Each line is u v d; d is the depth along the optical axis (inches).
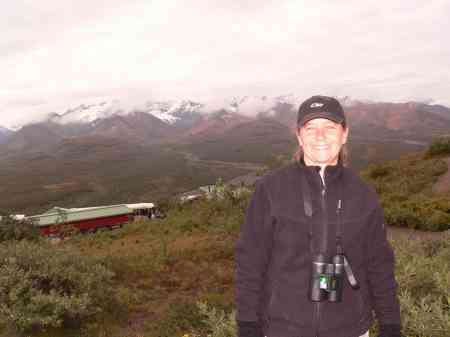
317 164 77.8
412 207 558.6
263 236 76.8
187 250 466.0
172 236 597.9
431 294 143.5
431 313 119.9
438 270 155.2
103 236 725.3
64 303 255.1
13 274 268.5
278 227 74.7
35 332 250.5
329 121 76.7
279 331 73.6
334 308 71.7
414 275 154.8
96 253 505.7
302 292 72.6
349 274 72.2
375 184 920.9
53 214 1812.3
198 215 709.9
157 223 767.7
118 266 406.0
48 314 253.4
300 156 81.6
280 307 73.9
